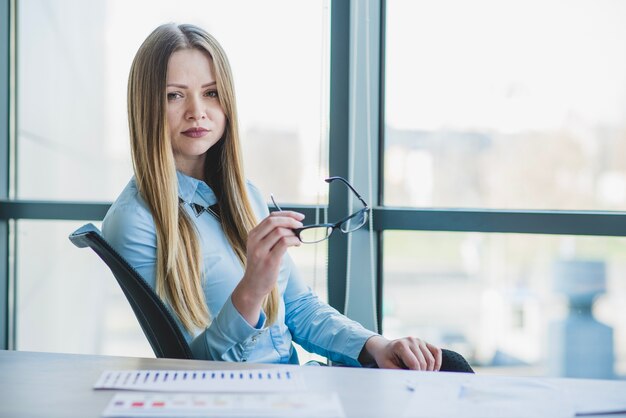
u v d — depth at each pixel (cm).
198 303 159
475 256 237
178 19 249
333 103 231
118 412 91
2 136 252
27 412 92
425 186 240
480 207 240
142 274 156
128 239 156
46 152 259
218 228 172
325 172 233
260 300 144
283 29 241
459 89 239
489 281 239
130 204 160
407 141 240
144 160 162
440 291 241
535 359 246
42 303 261
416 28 239
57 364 116
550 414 93
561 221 223
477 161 240
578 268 234
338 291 232
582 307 238
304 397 98
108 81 257
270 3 242
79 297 266
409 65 239
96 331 269
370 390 103
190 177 172
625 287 233
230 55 244
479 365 245
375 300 239
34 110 258
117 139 258
